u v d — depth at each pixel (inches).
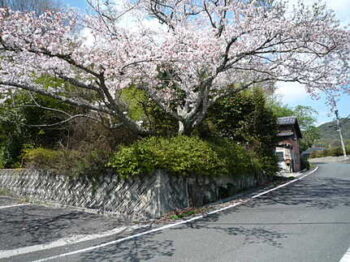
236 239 160.6
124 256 144.1
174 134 347.9
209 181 294.8
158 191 228.7
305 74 337.4
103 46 273.6
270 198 293.6
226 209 247.6
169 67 326.0
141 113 426.3
